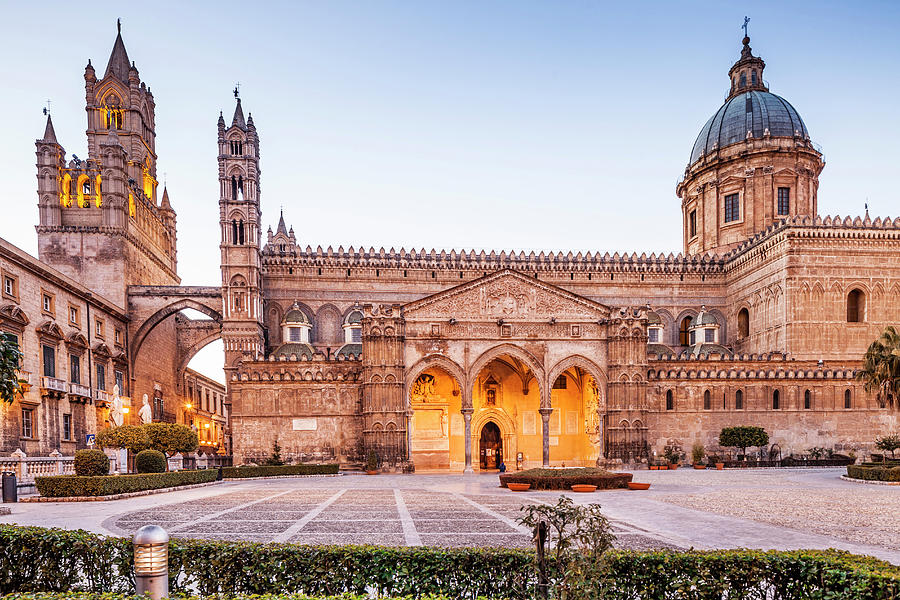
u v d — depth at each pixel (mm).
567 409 73000
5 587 11883
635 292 81062
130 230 77125
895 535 21391
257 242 73062
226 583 11047
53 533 12273
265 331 74312
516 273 64312
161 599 9258
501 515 26172
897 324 71000
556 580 9367
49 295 55562
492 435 72438
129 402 72562
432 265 78000
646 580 10938
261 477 54188
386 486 42906
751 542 19844
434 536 20703
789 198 83438
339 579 11086
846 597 10258
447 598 9750
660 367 68938
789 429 65688
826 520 24906
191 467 55562
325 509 28359
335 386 63406
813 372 66312
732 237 85188
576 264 79812
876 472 43219
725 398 65625
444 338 62812
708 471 57000
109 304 68375
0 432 45750
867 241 71438
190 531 21781
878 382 50031
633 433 62750
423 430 70375
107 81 84312
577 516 9789
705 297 82312
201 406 109438
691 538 20562
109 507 29422
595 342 64562
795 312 70250
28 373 49688
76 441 59219
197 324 93500
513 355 63750
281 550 11320
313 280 76375
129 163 84000
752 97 87562
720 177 86562
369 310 61594
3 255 47188
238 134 72750
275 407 62875
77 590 11758
